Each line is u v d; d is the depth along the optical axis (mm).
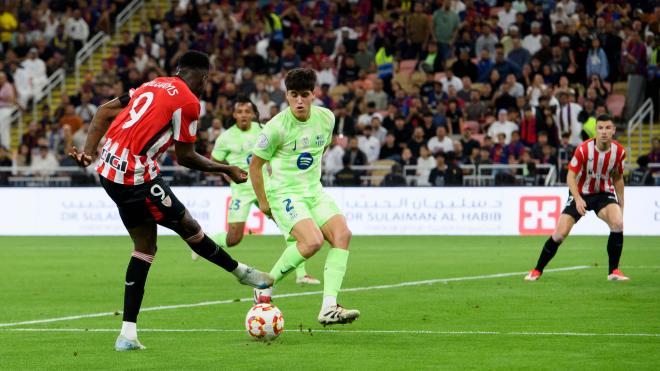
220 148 25281
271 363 13008
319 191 16766
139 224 14172
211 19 54875
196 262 30266
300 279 23656
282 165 16688
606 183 23578
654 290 21391
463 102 46562
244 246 36594
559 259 29875
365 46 50875
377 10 53625
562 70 46531
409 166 42938
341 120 45781
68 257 32406
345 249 15953
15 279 25266
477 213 41469
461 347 14172
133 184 13875
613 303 19156
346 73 50000
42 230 45031
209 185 44625
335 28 53531
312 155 16703
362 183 43312
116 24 59188
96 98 51062
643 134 46656
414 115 44938
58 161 48781
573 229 40969
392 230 42281
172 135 14117
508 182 41719
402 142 44844
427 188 41969
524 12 49750
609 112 44562
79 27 57469
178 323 16938
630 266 27312
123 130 13883
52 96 56438
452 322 16766
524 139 43562
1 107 54188
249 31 53312
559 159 41875
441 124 44844
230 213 24953
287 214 16344
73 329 16375
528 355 13461
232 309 18859
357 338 15094
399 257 31188
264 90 47406
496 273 25828
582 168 23297
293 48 51969
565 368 12477
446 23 50469
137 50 53469
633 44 46469
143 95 13992
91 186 44812
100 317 17938
